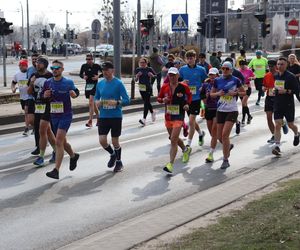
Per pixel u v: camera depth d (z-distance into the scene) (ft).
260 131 53.57
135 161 39.47
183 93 34.94
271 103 45.93
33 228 24.63
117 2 77.25
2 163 39.14
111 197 29.84
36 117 41.47
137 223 23.32
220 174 35.37
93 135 52.47
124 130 55.47
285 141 47.19
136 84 109.60
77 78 125.49
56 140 33.45
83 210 27.40
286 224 20.85
